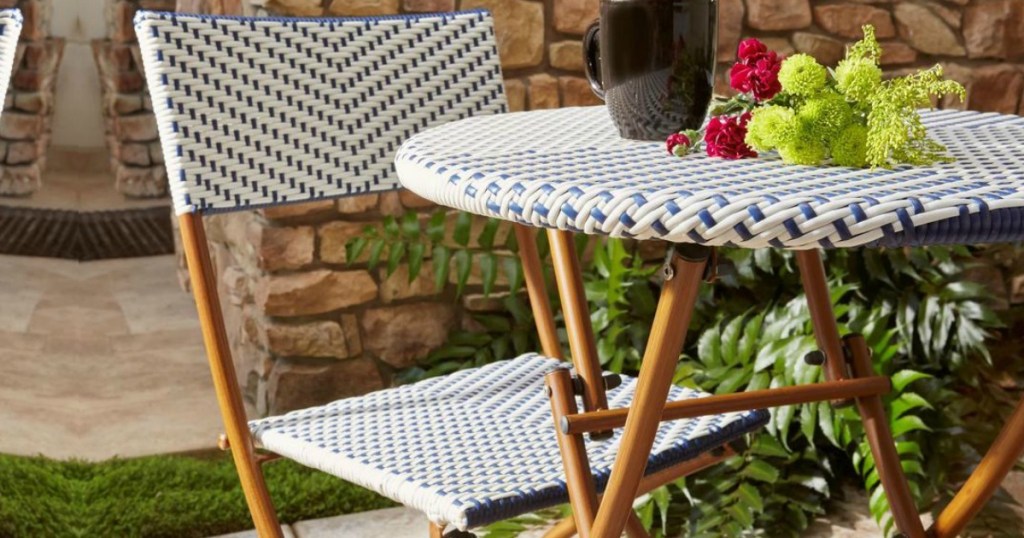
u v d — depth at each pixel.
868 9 2.87
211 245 3.23
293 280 2.64
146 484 2.38
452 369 2.72
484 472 1.31
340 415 1.50
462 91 1.76
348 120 1.67
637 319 2.68
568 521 1.57
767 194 0.99
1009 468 1.44
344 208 2.66
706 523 2.17
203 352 3.27
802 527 2.25
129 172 4.24
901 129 1.12
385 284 2.72
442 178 1.17
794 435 2.45
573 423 1.26
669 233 0.97
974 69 2.95
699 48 1.32
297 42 1.65
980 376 2.63
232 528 2.28
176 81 1.53
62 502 2.30
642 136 1.37
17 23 1.48
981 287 2.58
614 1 1.32
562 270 1.45
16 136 4.10
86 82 4.11
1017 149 1.28
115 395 2.92
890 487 1.50
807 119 1.17
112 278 4.00
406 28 1.74
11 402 2.85
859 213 0.94
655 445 1.38
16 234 4.18
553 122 1.56
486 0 2.67
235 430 1.43
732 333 2.47
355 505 2.38
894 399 2.24
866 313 2.48
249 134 1.58
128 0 4.09
